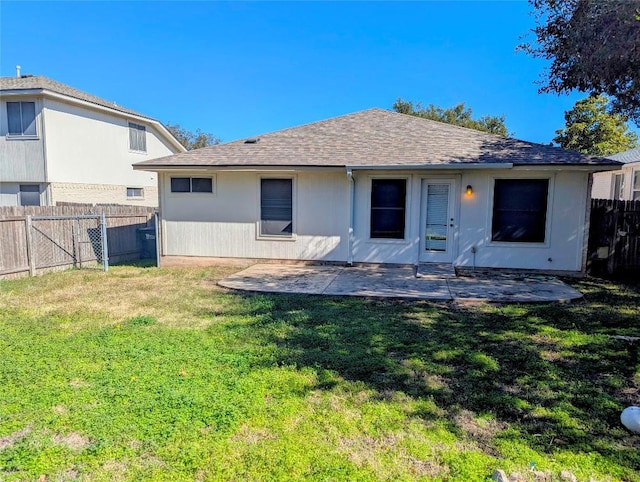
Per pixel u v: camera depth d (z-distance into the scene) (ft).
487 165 27.30
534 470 8.04
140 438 9.09
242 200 33.32
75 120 49.29
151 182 63.87
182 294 23.52
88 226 34.65
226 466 8.18
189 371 12.62
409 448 8.82
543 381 12.06
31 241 29.40
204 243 34.24
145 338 15.67
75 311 19.76
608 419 10.03
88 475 7.93
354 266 31.96
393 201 31.12
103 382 11.79
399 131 35.60
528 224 29.19
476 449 8.82
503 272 29.66
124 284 26.45
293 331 16.66
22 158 46.09
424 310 19.98
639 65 21.94
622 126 77.20
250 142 36.11
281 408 10.42
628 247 28.96
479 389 11.58
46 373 12.46
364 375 12.48
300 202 32.45
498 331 16.67
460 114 116.98
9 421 9.80
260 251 33.53
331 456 8.52
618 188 52.21
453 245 30.42
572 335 16.14
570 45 23.76
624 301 21.80
